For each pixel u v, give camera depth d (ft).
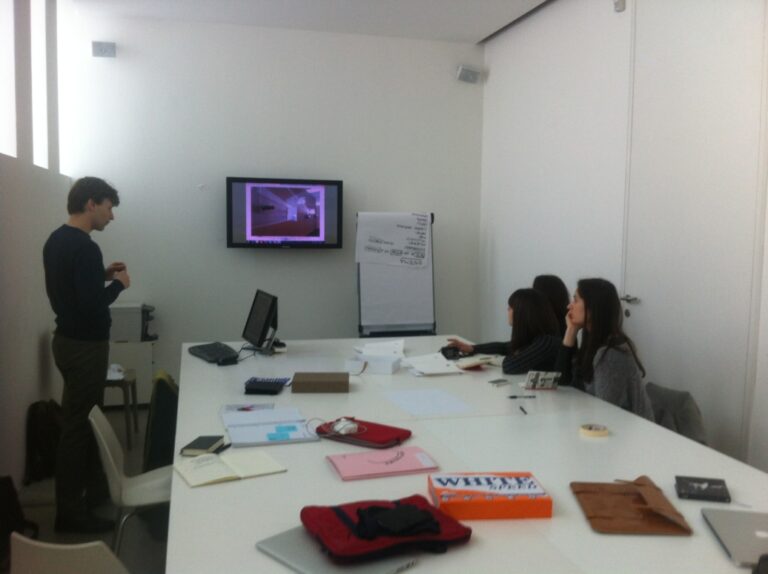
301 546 4.55
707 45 10.96
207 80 17.43
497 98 18.67
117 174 17.03
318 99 18.21
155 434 9.25
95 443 10.32
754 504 5.40
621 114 13.28
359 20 17.07
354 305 18.98
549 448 6.80
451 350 11.94
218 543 4.66
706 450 6.77
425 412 8.16
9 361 10.65
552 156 15.89
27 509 10.85
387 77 18.67
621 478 5.97
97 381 10.00
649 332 12.53
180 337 17.76
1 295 10.25
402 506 4.80
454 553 4.56
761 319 10.03
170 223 17.47
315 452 6.66
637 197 12.82
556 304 12.50
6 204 10.57
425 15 16.61
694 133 11.29
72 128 16.63
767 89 9.81
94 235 17.07
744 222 10.26
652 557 4.53
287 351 12.35
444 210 19.48
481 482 5.43
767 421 9.91
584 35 14.49
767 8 9.77
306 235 17.94
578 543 4.73
